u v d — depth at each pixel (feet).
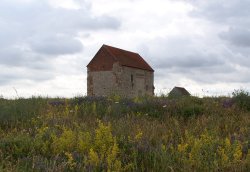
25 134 24.77
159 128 27.20
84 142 21.27
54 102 42.27
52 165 17.93
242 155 21.33
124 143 21.81
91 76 193.47
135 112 36.45
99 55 191.72
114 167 18.01
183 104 38.04
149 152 20.18
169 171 18.51
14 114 32.27
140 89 200.54
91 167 17.90
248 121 30.63
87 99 43.09
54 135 22.94
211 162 18.99
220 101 42.27
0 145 21.52
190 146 22.29
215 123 29.94
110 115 34.68
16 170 16.85
